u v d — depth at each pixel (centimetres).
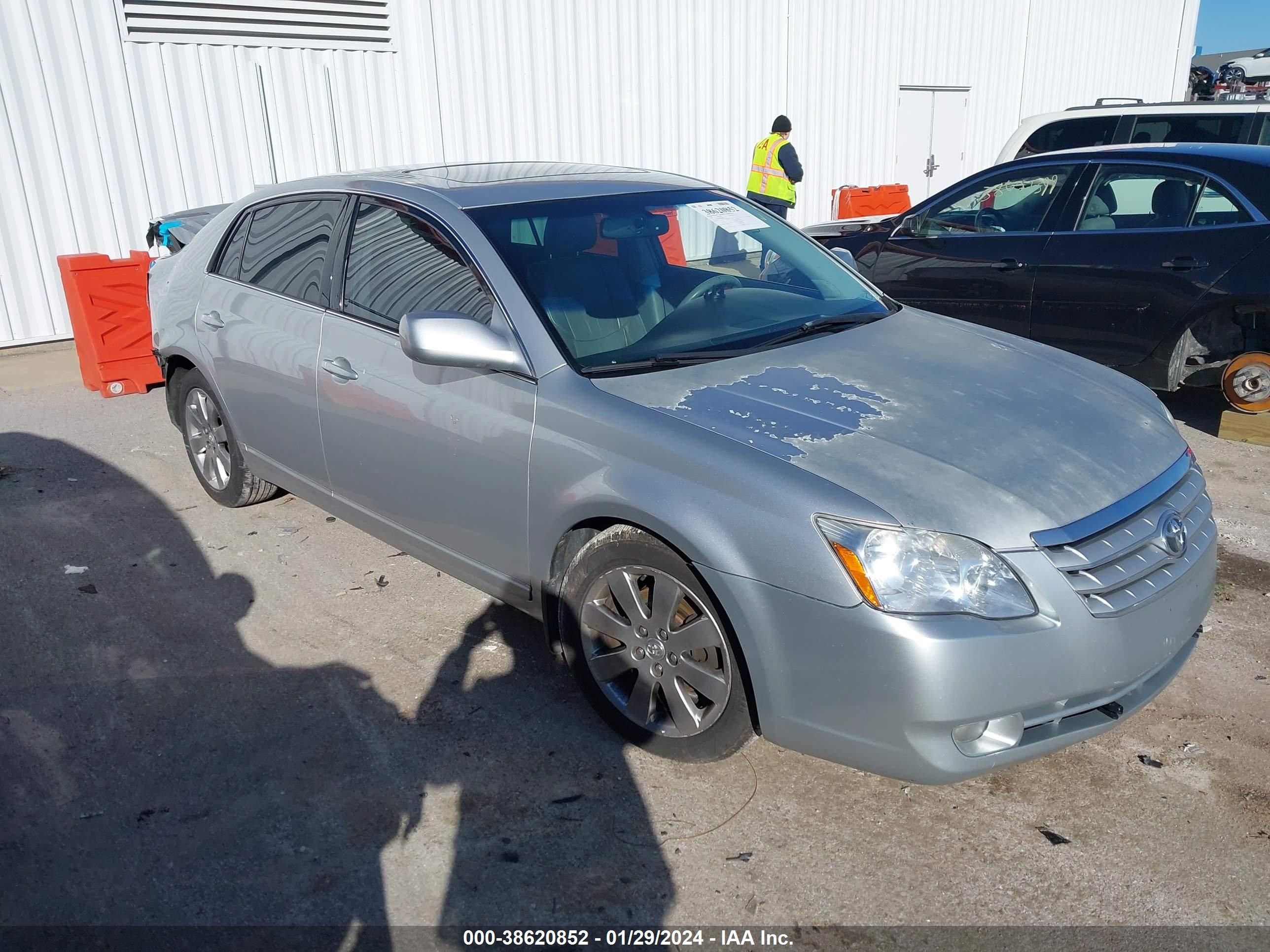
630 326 339
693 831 282
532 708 338
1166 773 303
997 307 680
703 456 276
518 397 318
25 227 839
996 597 249
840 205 1334
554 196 380
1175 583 279
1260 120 930
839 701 258
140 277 699
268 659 370
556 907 256
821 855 272
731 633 278
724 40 1238
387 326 368
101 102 855
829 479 262
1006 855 271
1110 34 1742
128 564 446
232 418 460
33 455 588
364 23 980
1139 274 605
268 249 441
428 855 273
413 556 400
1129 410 324
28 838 281
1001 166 688
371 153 1019
